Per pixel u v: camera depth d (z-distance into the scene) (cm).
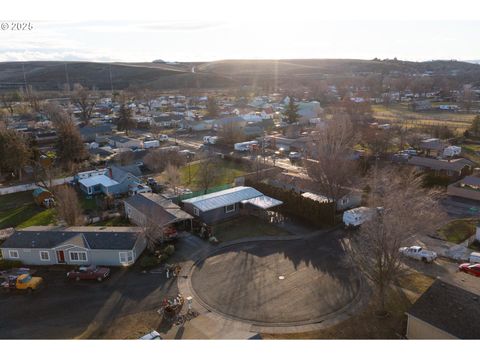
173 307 2947
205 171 5988
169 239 4122
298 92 19062
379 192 4791
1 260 3788
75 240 3756
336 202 4803
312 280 3347
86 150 7750
